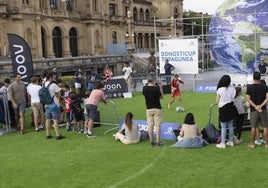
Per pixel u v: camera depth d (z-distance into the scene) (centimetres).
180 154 1252
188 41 3061
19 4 5369
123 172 1100
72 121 1781
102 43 7600
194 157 1212
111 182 1023
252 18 4019
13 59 2017
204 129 1414
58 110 1555
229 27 4097
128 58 6938
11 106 1780
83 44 7219
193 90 3197
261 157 1190
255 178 1009
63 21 6600
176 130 1445
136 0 9838
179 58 3102
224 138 1315
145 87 1372
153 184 996
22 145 1479
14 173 1136
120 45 7325
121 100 2758
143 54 7888
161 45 3150
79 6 7162
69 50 6800
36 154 1335
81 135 1608
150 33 10312
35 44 5722
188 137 1334
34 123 1814
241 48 3912
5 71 4122
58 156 1296
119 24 8488
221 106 1301
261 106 1255
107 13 7981
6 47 5284
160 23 10806
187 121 1351
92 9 7281
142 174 1075
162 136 1488
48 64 4966
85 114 1611
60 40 6650
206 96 2819
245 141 1396
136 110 2278
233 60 3962
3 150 1415
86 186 1002
